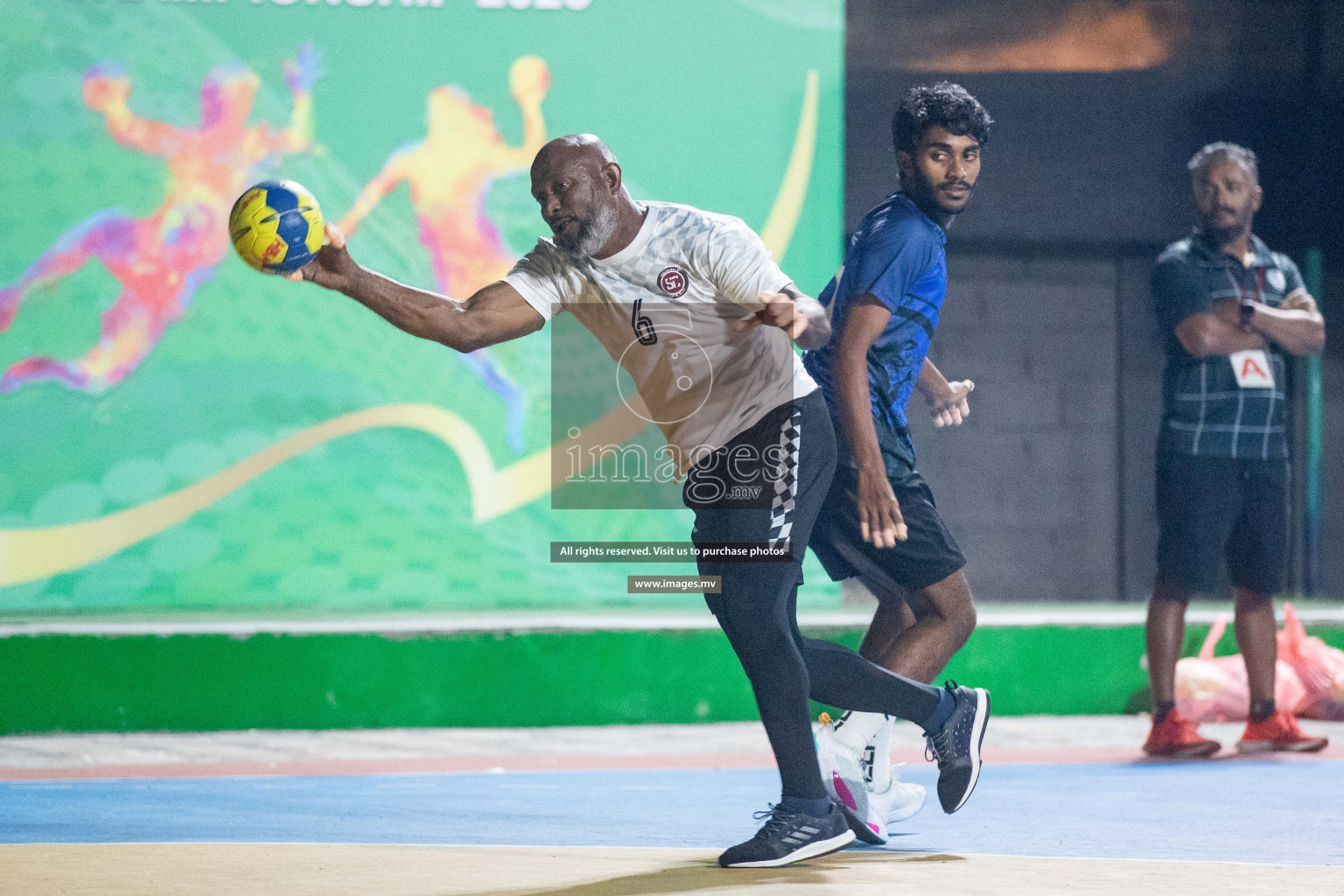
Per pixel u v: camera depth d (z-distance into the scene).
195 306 22.52
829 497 11.01
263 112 22.75
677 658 18.86
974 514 28.11
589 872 9.47
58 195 22.31
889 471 10.95
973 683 19.20
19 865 9.63
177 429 22.45
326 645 18.30
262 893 8.72
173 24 22.58
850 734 10.67
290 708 18.25
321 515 22.64
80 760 15.73
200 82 22.62
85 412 22.25
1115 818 11.76
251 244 8.84
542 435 22.97
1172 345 16.34
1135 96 28.14
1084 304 28.41
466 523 22.81
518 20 23.19
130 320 22.39
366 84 22.98
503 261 23.20
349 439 22.70
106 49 22.44
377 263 23.02
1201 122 28.28
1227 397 16.05
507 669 18.58
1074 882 9.09
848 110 27.47
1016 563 28.16
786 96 23.50
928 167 11.29
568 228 9.63
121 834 11.02
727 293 9.80
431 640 18.48
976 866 9.66
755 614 9.56
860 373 10.58
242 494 22.55
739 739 17.45
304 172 22.84
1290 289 16.64
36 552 22.06
